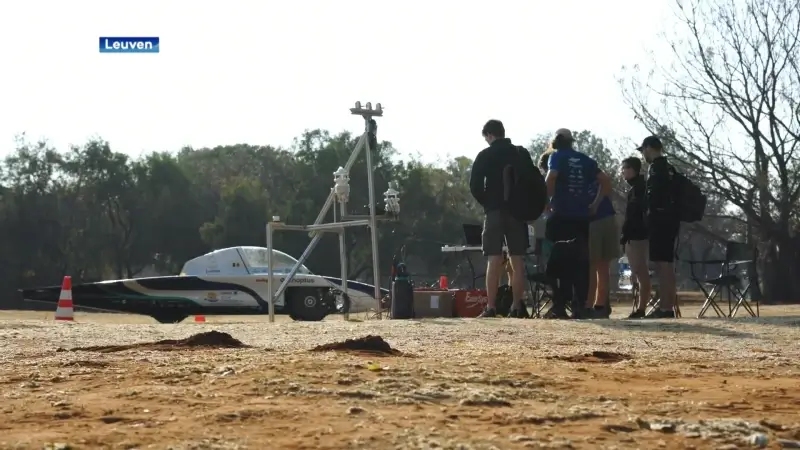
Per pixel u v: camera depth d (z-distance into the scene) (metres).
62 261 101.94
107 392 8.18
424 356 11.76
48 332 15.38
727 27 54.28
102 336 14.76
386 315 27.36
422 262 103.69
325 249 98.88
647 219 19.50
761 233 57.41
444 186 115.31
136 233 104.00
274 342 13.87
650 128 55.38
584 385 9.05
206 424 6.56
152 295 32.62
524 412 7.12
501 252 19.39
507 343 13.95
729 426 6.59
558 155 19.27
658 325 16.70
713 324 16.92
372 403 7.51
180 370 9.52
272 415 6.90
